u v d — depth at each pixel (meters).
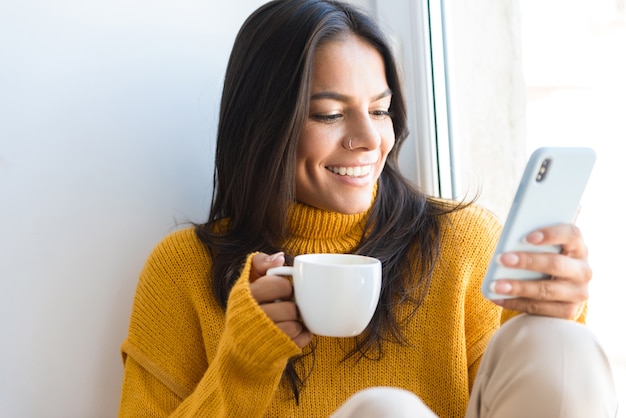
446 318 1.17
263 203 1.17
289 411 1.14
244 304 0.91
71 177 1.37
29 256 1.35
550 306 0.92
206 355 1.23
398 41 1.48
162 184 1.42
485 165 1.41
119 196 1.39
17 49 1.33
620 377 1.17
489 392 0.91
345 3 1.17
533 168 0.86
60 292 1.37
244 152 1.19
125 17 1.37
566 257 0.89
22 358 1.36
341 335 0.90
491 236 1.23
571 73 1.22
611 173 1.17
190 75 1.43
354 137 1.10
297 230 1.19
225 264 1.19
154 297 1.24
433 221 1.22
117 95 1.38
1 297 1.34
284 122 1.11
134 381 1.23
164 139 1.42
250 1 1.46
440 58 1.46
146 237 1.42
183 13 1.41
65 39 1.34
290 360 1.13
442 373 1.16
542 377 0.85
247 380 0.98
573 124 1.22
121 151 1.39
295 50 1.11
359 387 1.15
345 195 1.12
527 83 1.30
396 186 1.23
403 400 0.76
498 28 1.34
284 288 0.92
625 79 1.13
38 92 1.34
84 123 1.37
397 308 1.17
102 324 1.40
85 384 1.40
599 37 1.17
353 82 1.10
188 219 1.44
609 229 1.18
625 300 1.15
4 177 1.33
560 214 0.89
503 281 0.89
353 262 0.94
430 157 1.47
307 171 1.14
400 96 1.22
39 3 1.33
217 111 1.46
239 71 1.19
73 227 1.37
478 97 1.40
